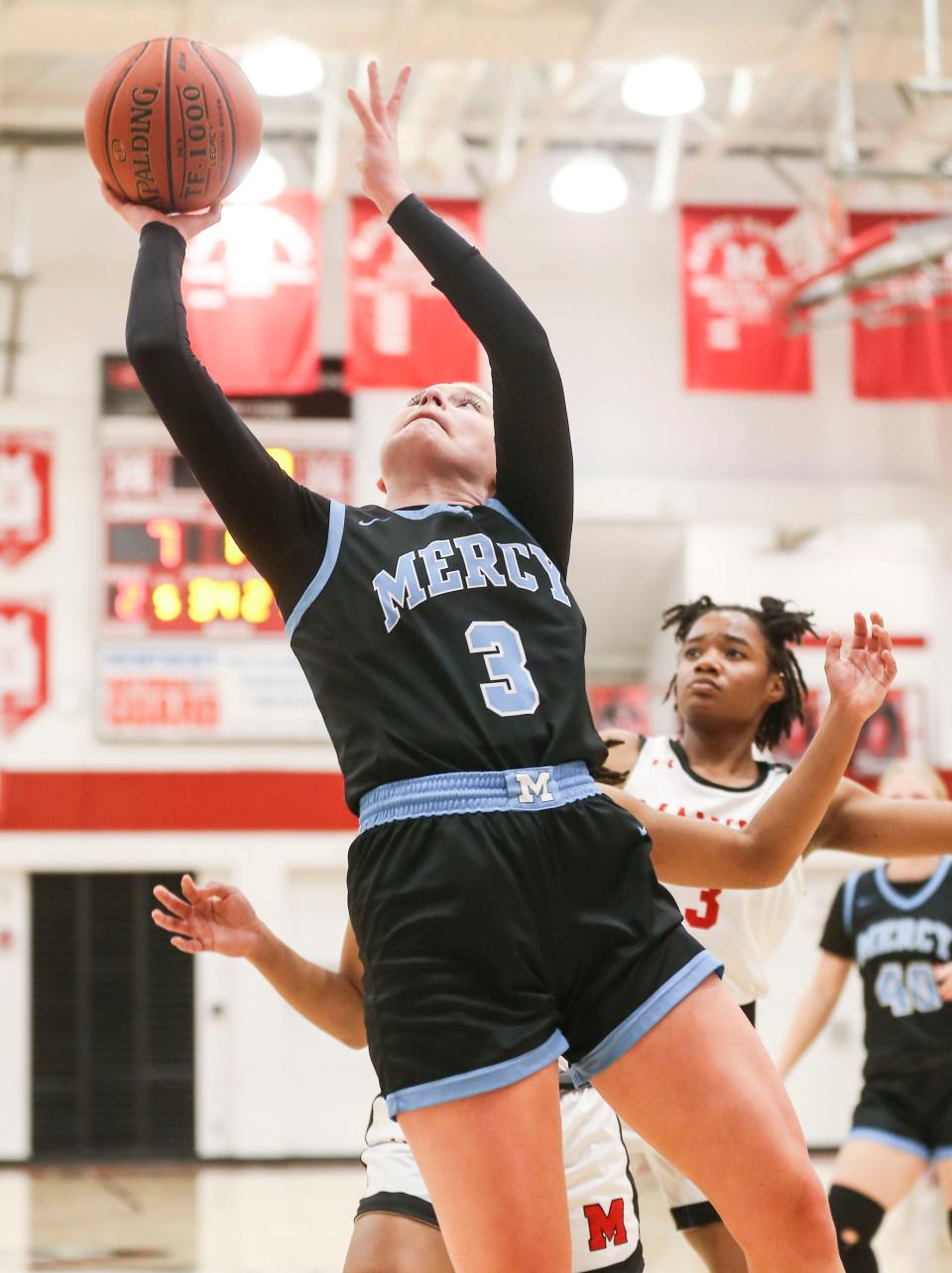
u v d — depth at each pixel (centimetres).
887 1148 522
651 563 1695
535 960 235
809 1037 573
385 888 239
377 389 1268
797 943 1401
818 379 1498
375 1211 324
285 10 1102
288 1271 802
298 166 1455
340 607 254
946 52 1153
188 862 1380
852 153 1121
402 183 279
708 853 279
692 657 402
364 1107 1376
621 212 1484
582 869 242
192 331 1252
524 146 1445
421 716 244
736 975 390
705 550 1617
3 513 1399
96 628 1391
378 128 281
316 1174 1277
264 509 254
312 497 263
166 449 1414
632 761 403
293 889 1390
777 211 1325
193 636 1401
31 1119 1345
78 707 1390
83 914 1373
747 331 1311
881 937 550
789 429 1488
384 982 237
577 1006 241
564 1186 231
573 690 256
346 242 1308
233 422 253
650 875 249
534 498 275
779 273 1317
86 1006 1363
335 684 252
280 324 1261
